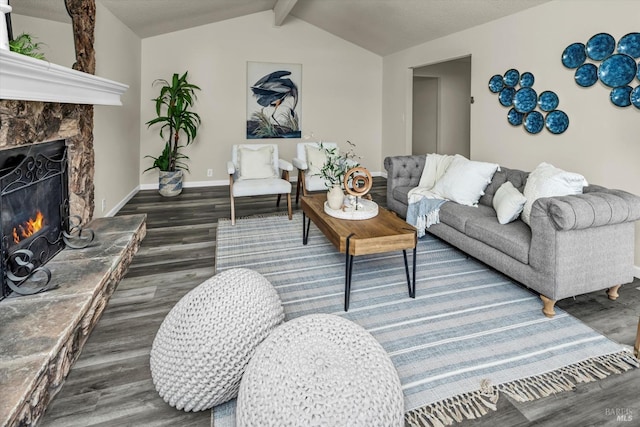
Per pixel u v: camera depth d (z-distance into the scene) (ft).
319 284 8.37
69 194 8.66
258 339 4.53
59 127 7.84
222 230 12.29
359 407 3.27
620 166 9.34
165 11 14.97
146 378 5.27
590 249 6.88
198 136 19.62
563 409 4.74
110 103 9.00
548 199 6.77
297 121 21.18
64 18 8.00
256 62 19.98
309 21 20.34
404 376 5.32
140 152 18.70
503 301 7.52
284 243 11.09
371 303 7.48
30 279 6.26
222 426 4.49
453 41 15.58
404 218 12.50
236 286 4.74
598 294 7.83
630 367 5.49
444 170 12.44
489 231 8.43
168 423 4.52
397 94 20.88
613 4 9.25
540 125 11.59
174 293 7.79
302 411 3.24
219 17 18.19
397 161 13.25
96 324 6.52
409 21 15.85
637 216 6.95
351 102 22.16
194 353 4.38
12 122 5.83
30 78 5.40
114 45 13.74
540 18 11.37
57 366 4.71
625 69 9.05
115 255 7.48
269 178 14.26
